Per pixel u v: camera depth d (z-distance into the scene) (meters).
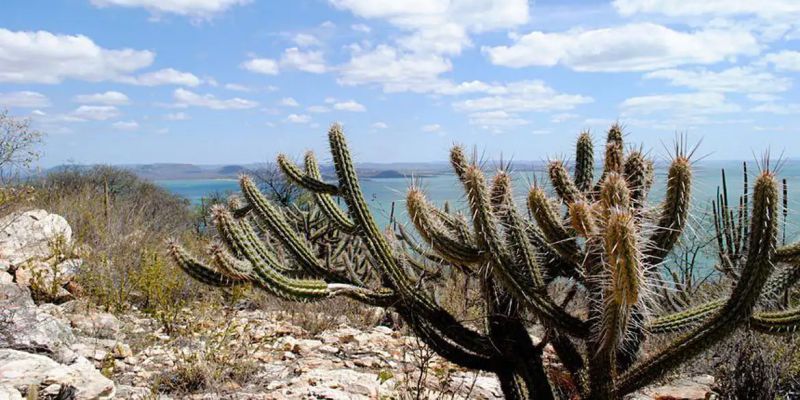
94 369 4.56
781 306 4.92
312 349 5.86
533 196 3.45
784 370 4.78
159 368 5.01
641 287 2.93
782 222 3.23
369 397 4.49
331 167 4.30
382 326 7.10
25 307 5.23
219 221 3.82
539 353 3.79
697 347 3.21
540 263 3.71
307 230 7.72
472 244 3.74
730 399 4.64
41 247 8.24
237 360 5.16
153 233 10.19
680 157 3.33
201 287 7.77
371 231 4.18
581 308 4.62
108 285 6.95
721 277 5.53
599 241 3.14
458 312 5.81
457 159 3.99
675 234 3.37
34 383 3.95
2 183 9.86
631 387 3.35
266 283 3.79
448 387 4.51
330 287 3.95
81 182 18.92
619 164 3.68
